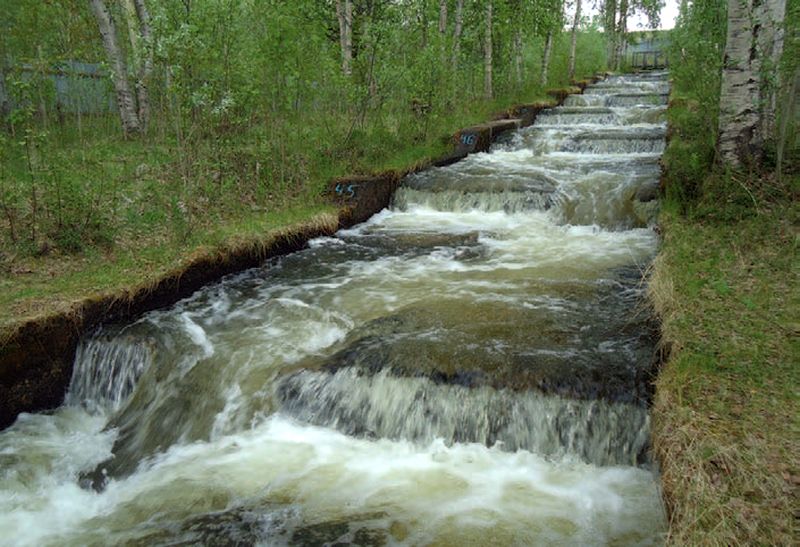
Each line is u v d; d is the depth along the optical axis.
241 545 4.39
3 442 6.01
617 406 5.10
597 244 9.82
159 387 6.49
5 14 12.98
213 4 10.16
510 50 23.12
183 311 7.79
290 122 12.37
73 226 8.59
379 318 7.09
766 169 8.98
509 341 6.16
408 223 11.77
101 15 13.45
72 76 13.23
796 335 5.23
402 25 16.53
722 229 8.05
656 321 6.30
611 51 36.09
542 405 5.24
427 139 15.20
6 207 8.18
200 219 10.04
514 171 13.43
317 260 9.75
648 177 11.67
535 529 4.34
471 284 8.19
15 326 6.24
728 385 4.57
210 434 5.91
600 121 18.92
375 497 4.80
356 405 5.71
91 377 6.84
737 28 8.65
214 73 10.42
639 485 4.74
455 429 5.37
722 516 3.33
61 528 4.86
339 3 17.00
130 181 10.72
